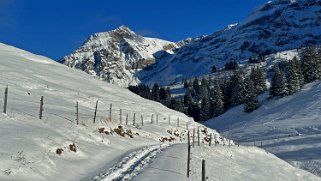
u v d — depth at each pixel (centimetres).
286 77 13562
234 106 15438
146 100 9000
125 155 3180
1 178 1719
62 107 4547
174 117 8031
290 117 10988
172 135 6400
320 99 11438
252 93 13462
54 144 2475
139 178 2212
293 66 13362
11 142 2162
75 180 2142
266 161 4894
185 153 3734
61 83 6994
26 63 7725
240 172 3881
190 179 2539
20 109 3334
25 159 2025
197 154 3962
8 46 9300
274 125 10556
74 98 5931
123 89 9462
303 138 7969
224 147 5038
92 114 4738
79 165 2455
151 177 2278
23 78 5794
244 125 12125
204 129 7981
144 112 7306
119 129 4278
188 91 19162
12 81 5306
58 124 3134
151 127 6244
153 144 4625
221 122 14012
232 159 4466
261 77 15662
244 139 9850
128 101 7662
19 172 1870
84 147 2903
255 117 12588
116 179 2216
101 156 2933
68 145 2633
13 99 4006
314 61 14050
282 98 13162
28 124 2730
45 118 3186
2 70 5812
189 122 8119
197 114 17138
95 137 3388
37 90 5466
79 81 8019
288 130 9475
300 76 13438
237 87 15525
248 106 13438
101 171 2441
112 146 3488
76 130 3209
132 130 4891
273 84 13650
